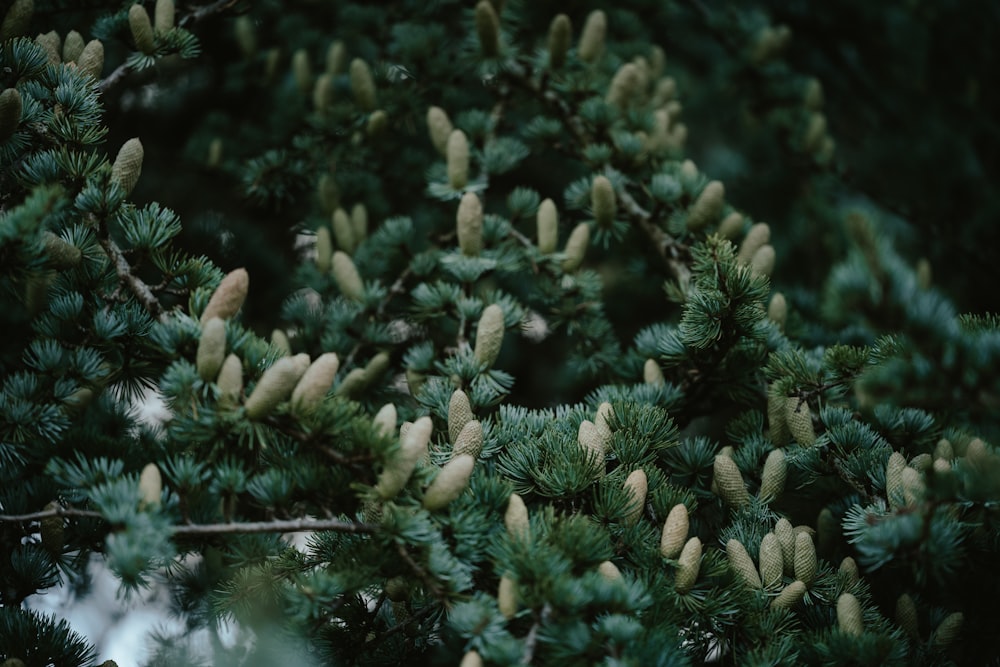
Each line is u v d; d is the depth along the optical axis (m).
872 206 2.01
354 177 1.73
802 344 1.54
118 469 1.17
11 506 1.29
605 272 1.86
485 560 1.21
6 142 1.28
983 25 2.13
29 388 1.26
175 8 1.51
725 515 1.36
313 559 1.26
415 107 1.72
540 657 1.16
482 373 1.38
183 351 1.21
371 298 1.55
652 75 1.82
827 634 1.23
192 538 1.23
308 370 1.18
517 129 1.81
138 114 1.80
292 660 1.29
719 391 1.45
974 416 1.18
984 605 1.31
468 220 1.49
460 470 1.19
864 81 2.19
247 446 1.24
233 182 1.77
